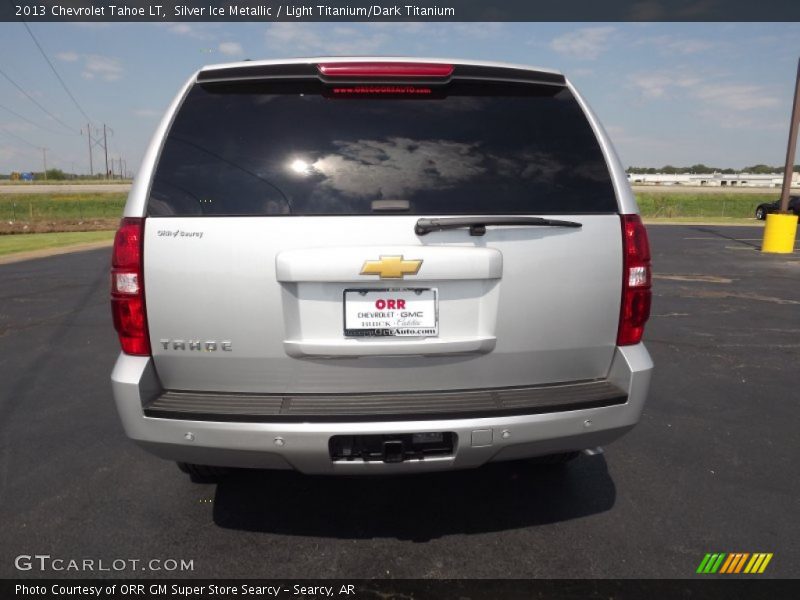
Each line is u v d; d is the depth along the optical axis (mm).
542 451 2330
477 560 2525
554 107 2475
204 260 2189
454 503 3008
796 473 3381
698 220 35250
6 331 6898
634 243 2369
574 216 2307
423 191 2246
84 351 6020
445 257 2193
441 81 2369
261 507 2971
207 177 2246
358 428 2141
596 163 2410
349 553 2578
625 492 3141
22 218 36219
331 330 2230
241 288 2193
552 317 2311
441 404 2219
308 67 2371
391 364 2260
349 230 2180
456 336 2268
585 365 2414
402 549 2605
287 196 2221
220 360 2248
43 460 3529
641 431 3988
